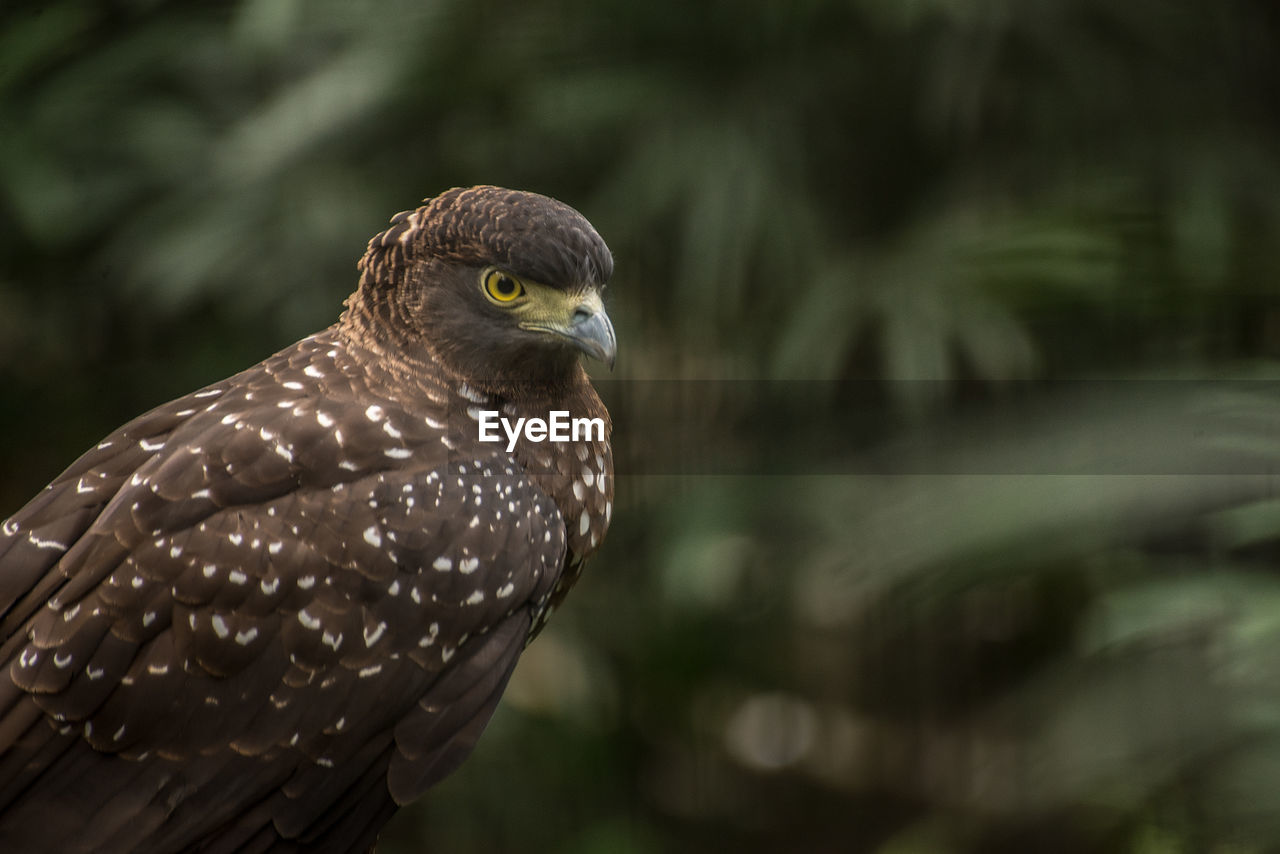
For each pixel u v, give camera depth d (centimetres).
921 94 955
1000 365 826
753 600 1029
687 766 1153
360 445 534
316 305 1002
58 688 491
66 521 520
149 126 1019
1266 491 648
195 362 1069
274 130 978
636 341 1002
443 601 527
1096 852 898
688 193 954
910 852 1045
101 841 490
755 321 981
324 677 512
